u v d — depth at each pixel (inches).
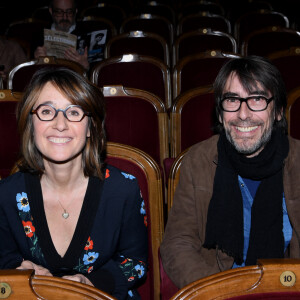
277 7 283.6
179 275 52.9
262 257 54.9
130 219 53.5
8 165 93.6
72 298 32.9
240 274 33.9
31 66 126.5
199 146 59.1
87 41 158.2
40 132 47.6
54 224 52.1
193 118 94.6
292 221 55.2
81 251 51.3
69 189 51.7
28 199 51.4
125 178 53.5
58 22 169.5
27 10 336.8
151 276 62.9
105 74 130.2
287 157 55.5
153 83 130.9
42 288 32.9
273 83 53.7
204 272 52.2
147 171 62.7
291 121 83.7
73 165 50.4
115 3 289.0
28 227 51.6
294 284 33.7
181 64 128.1
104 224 52.2
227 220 55.6
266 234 55.2
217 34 162.2
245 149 54.3
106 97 96.6
